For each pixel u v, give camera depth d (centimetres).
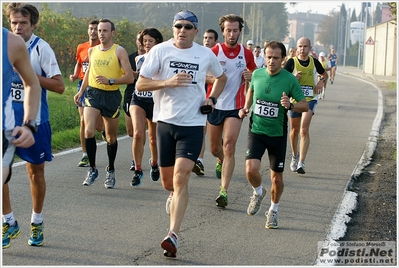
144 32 960
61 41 2708
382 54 5894
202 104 638
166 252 595
